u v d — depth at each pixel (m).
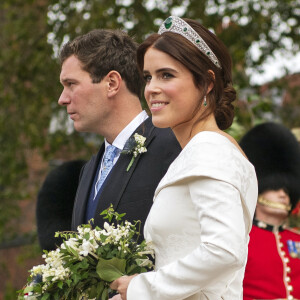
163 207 3.55
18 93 13.82
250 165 3.57
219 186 3.31
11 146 13.88
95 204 4.72
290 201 6.66
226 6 12.68
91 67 4.66
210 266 3.22
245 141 6.98
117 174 4.58
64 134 13.52
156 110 3.64
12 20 14.10
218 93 3.72
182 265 3.31
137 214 4.41
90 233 3.83
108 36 4.76
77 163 6.30
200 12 12.63
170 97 3.61
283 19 13.12
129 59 4.76
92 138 13.66
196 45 3.63
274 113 13.07
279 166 6.71
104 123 4.76
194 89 3.63
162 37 3.65
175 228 3.51
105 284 3.79
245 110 10.59
